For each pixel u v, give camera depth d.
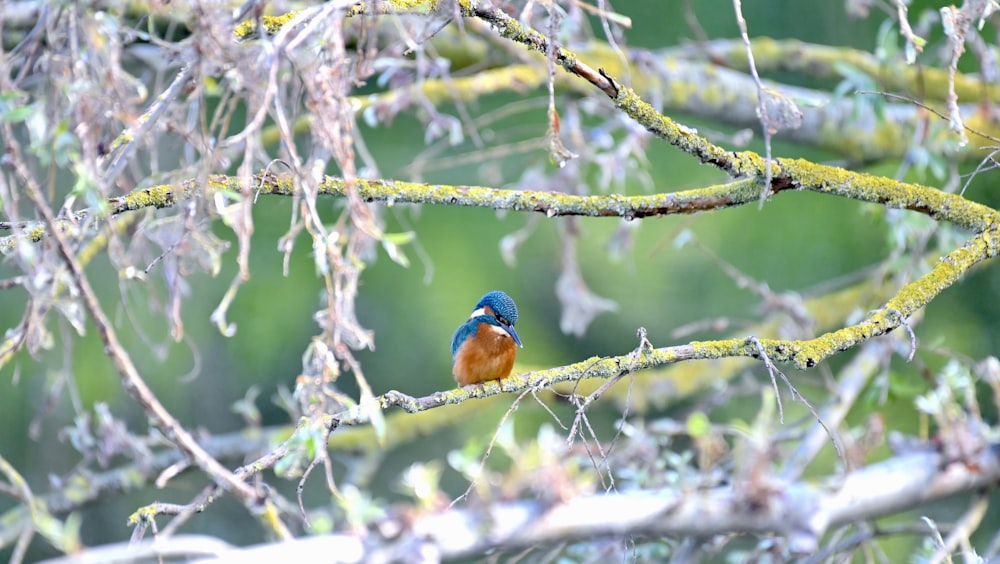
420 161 11.30
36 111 5.54
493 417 15.70
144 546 5.37
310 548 6.76
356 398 15.23
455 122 10.54
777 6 14.62
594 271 15.78
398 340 15.21
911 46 7.17
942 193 7.42
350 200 5.98
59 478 11.70
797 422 11.17
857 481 9.93
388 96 10.87
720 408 15.02
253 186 6.60
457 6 6.27
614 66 12.44
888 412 13.76
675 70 12.90
